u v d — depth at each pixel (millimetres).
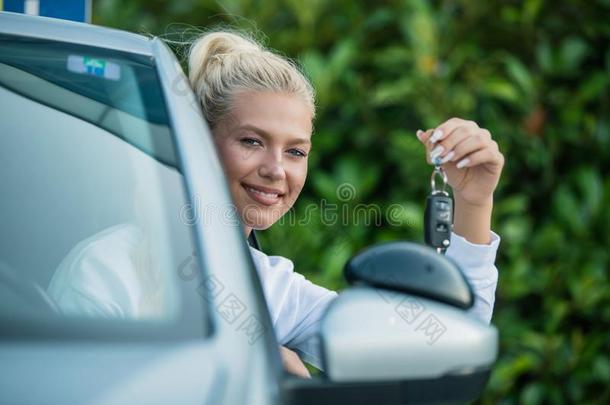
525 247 6656
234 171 3273
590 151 6844
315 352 3451
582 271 6535
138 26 7141
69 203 2494
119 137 2537
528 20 6762
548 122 6844
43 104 2615
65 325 2037
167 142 2465
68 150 2547
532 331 6672
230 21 6980
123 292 2346
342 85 6832
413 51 6676
